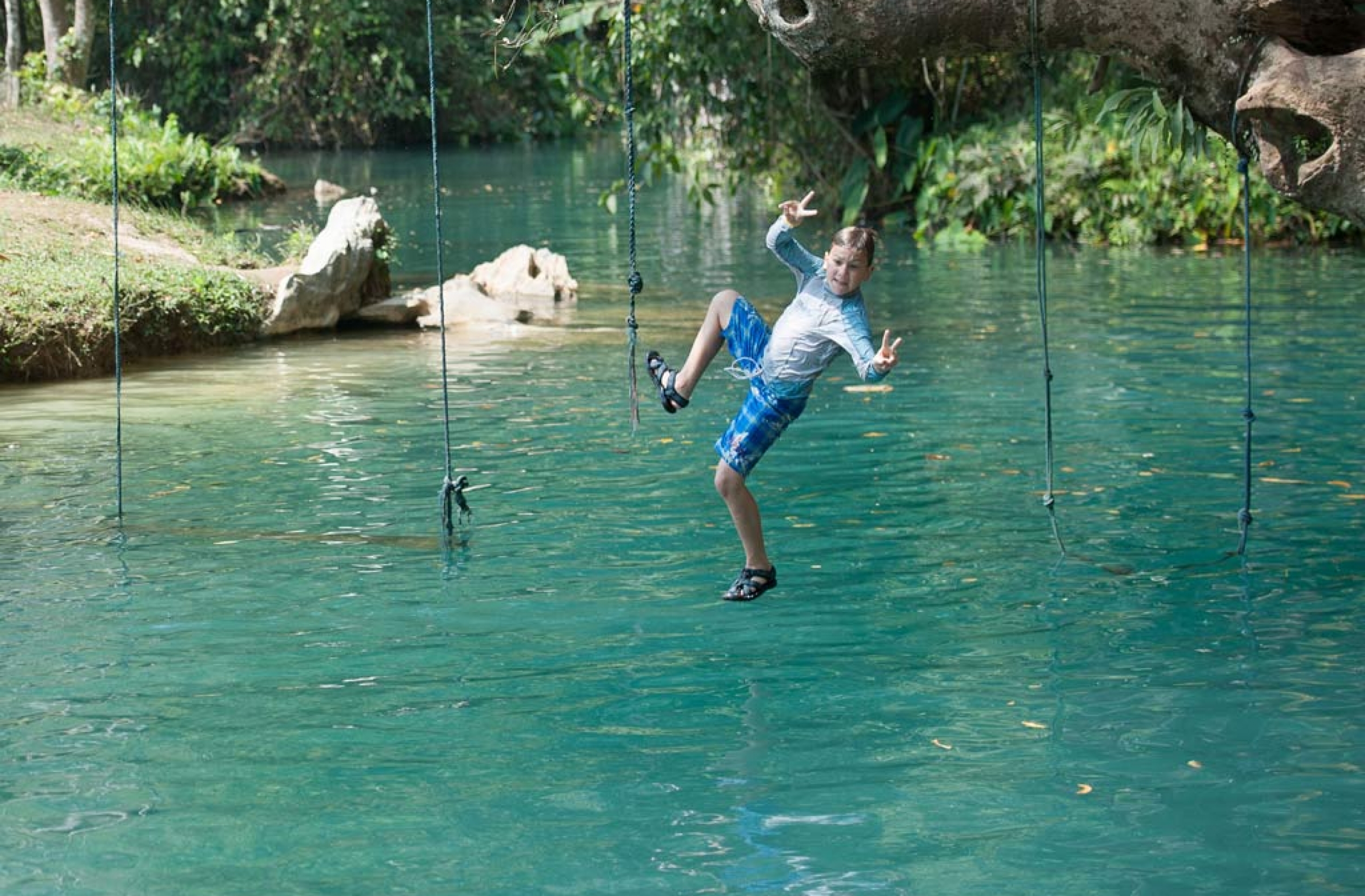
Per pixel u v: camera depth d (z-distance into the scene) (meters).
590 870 4.54
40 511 8.27
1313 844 4.65
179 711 5.76
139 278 13.24
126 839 4.73
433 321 14.38
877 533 7.93
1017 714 5.71
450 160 33.72
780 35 6.85
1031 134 21.19
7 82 25.05
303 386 11.55
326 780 5.16
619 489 8.75
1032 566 7.41
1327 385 11.09
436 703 5.84
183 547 7.70
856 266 6.16
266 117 36.25
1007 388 11.26
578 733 5.56
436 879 4.48
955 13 6.62
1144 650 6.34
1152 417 10.28
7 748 5.41
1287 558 7.46
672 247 20.06
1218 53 6.48
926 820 4.85
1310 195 6.40
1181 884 4.42
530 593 7.08
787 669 6.18
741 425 6.53
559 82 19.73
